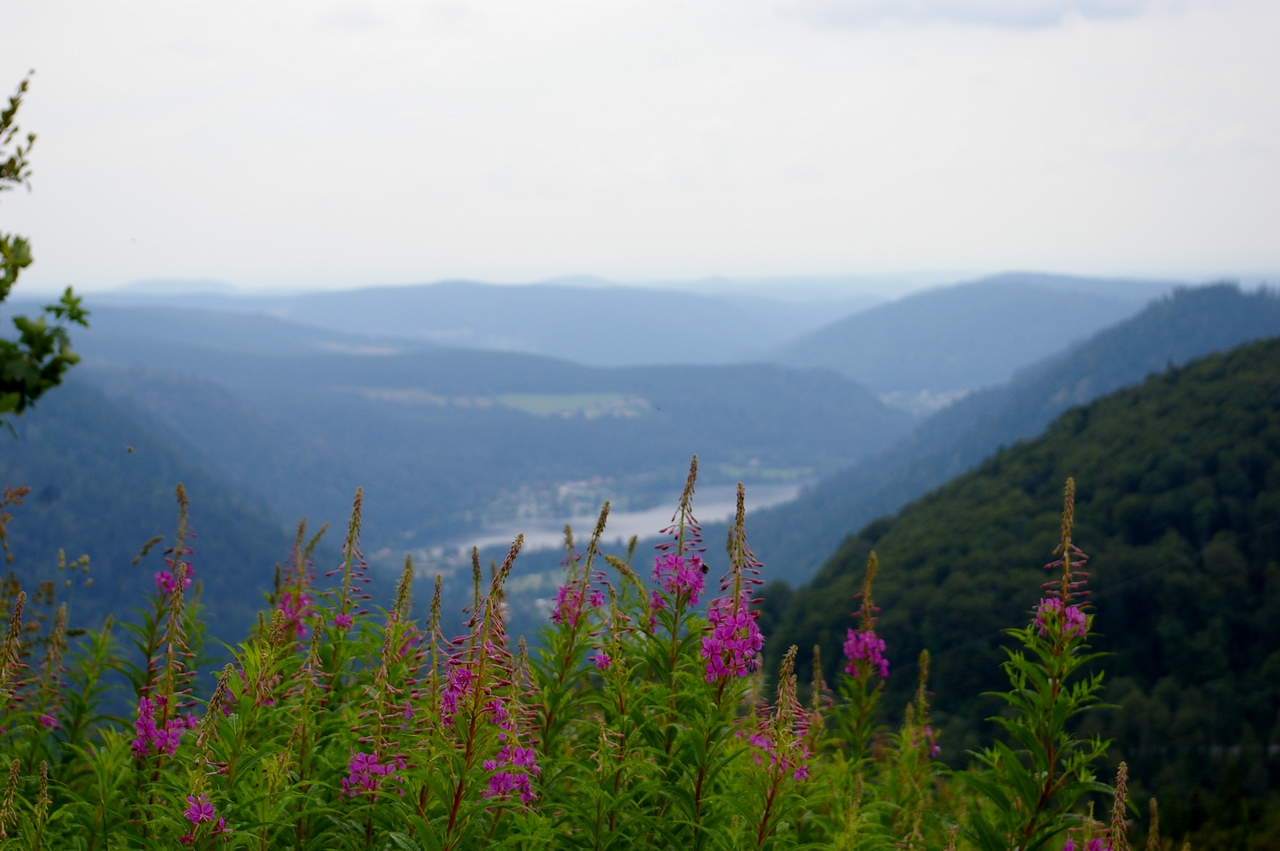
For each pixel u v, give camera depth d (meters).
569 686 5.54
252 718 4.71
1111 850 4.03
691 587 5.47
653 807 5.20
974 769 6.65
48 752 6.02
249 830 4.16
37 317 5.07
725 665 5.03
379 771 4.55
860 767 7.17
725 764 4.70
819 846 4.77
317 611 6.07
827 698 7.70
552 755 5.45
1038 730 5.48
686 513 5.46
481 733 4.06
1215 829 24.44
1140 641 62.44
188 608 6.45
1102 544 67.31
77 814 4.88
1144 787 50.44
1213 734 53.56
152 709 5.14
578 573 5.59
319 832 4.75
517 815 4.23
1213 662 58.38
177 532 6.47
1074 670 5.49
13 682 5.30
